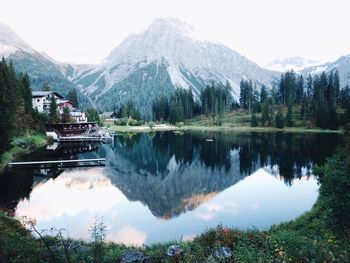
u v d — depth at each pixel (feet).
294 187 129.08
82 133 351.67
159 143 305.12
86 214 96.63
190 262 51.39
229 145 278.46
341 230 53.78
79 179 144.46
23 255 45.06
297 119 498.69
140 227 85.66
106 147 270.26
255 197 115.44
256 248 53.72
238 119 568.82
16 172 154.51
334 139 308.40
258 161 195.42
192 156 221.66
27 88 298.15
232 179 148.66
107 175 155.43
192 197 117.29
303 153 220.64
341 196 54.49
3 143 166.50
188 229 83.87
